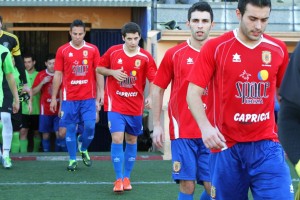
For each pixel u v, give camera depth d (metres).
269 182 9.63
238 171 9.82
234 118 9.73
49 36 29.56
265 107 9.73
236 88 9.66
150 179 18.39
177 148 12.50
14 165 20.91
